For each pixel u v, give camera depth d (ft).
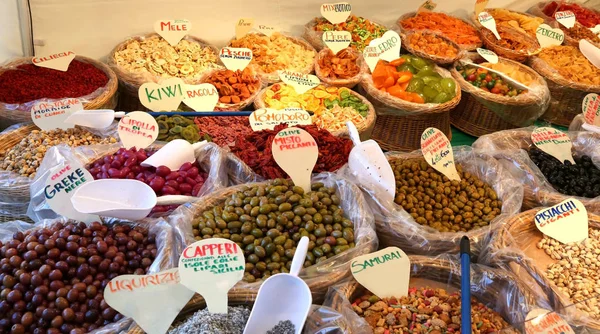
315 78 10.34
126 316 5.19
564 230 6.94
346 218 6.88
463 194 7.63
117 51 10.44
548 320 5.36
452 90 10.33
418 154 8.19
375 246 6.41
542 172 8.32
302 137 7.31
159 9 10.84
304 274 5.91
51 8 9.93
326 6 11.64
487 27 12.42
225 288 5.29
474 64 11.59
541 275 6.14
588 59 11.93
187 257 5.31
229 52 10.45
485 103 10.68
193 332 5.06
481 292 6.18
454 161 8.27
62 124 8.43
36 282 5.35
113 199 6.56
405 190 7.52
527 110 10.76
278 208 6.57
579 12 14.14
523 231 7.09
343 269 5.99
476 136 11.21
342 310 5.52
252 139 8.38
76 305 5.32
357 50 11.77
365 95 10.76
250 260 6.09
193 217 6.56
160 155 7.43
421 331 5.58
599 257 6.72
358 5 12.62
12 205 7.45
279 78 10.67
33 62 9.30
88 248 5.80
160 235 6.21
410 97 10.09
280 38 11.61
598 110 9.77
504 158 8.47
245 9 11.56
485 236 6.80
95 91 9.29
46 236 5.82
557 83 11.46
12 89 9.04
